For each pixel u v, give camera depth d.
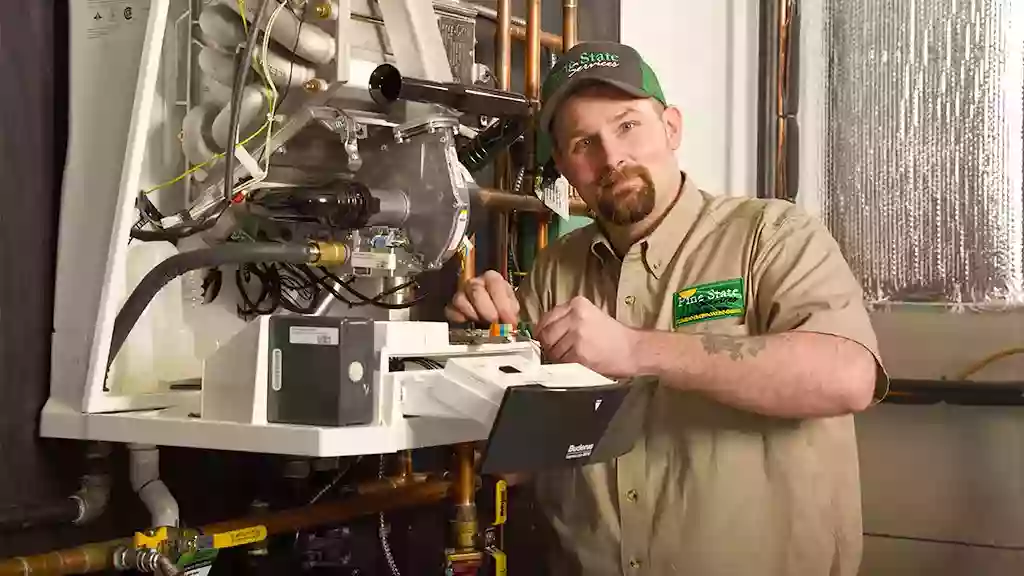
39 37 1.06
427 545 1.57
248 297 1.14
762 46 1.95
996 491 1.74
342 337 0.82
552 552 1.43
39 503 1.02
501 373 0.85
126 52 1.04
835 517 1.32
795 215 1.33
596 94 1.36
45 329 1.06
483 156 1.21
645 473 1.32
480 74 1.29
